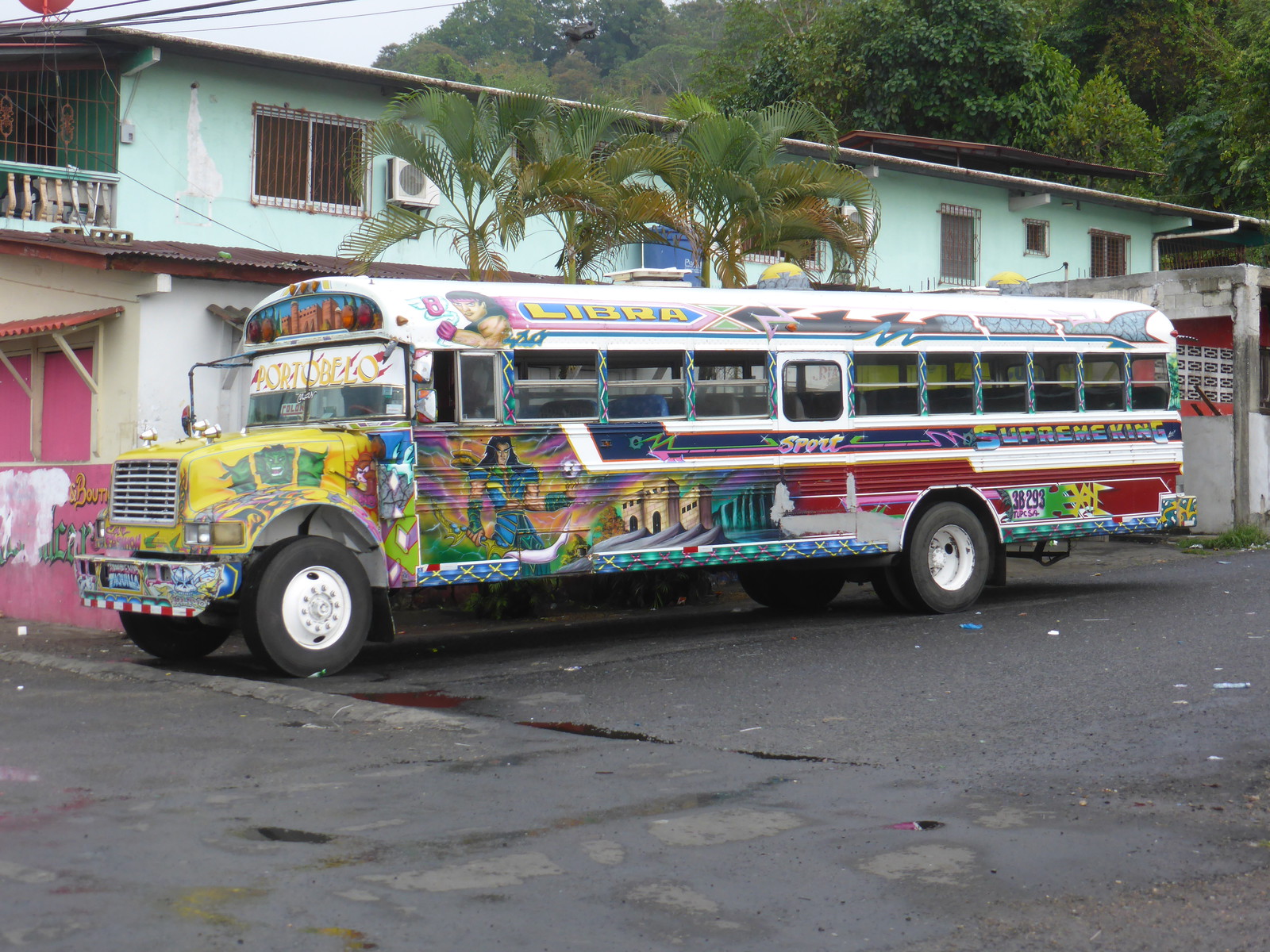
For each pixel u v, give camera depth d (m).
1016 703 8.25
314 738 7.33
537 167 14.08
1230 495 20.02
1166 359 14.50
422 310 10.00
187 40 16.55
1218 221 29.80
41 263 15.27
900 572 12.83
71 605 13.51
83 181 16.34
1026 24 34.41
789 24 43.19
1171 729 7.42
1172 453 14.45
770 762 6.80
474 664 10.28
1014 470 13.27
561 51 70.81
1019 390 13.36
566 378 10.68
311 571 9.51
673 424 11.23
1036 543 14.29
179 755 6.88
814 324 12.05
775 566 12.93
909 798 6.07
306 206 18.08
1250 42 34.09
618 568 10.91
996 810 5.86
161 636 10.60
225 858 5.12
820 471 12.03
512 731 7.54
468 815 5.76
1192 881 4.94
